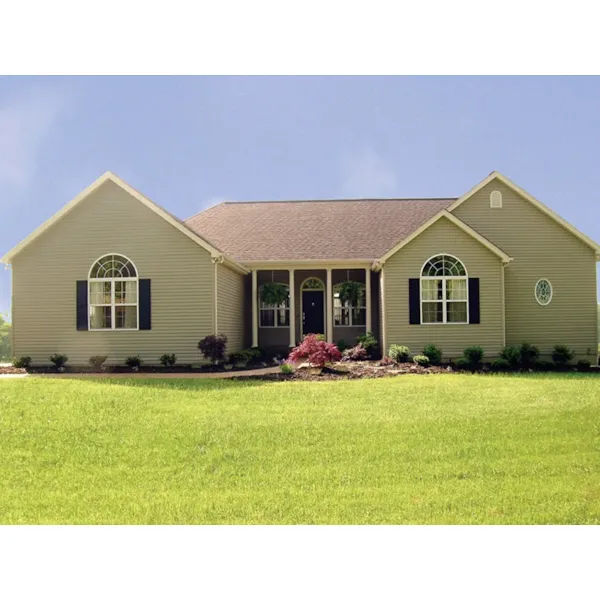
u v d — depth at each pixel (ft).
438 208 95.91
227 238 89.40
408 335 71.36
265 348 88.12
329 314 83.20
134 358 67.41
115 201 69.62
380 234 87.86
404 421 40.40
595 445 34.40
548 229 77.87
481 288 71.51
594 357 77.00
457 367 67.97
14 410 42.96
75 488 29.01
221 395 49.39
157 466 32.09
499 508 25.46
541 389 52.24
